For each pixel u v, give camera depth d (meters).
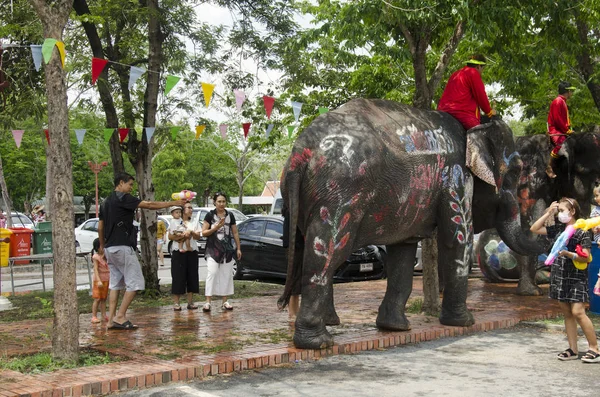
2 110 12.79
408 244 8.56
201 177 49.25
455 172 8.34
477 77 8.66
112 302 8.75
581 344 8.02
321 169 7.22
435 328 8.52
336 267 7.37
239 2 13.74
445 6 9.33
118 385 5.89
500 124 8.78
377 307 10.76
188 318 9.70
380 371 6.61
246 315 9.98
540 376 6.39
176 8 13.50
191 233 10.46
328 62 17.11
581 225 6.88
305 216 7.43
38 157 36.16
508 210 9.12
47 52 6.34
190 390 5.90
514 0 9.93
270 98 8.66
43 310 10.88
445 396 5.68
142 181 12.68
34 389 5.56
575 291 6.96
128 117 12.76
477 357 7.27
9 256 13.45
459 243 8.45
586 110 16.20
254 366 6.78
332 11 13.20
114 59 13.15
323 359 7.16
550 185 11.27
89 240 23.81
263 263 15.83
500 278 14.14
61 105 6.64
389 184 7.58
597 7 11.57
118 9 12.30
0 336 8.35
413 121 8.12
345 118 7.58
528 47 12.35
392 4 9.34
